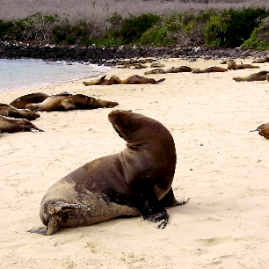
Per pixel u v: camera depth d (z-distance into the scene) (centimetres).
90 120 1828
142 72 3816
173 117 1739
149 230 688
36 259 602
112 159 764
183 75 3397
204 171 1008
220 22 5662
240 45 5469
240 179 928
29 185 966
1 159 1218
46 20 7375
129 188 731
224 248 609
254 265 552
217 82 2819
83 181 745
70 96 2089
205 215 734
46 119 1912
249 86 2511
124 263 577
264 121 1569
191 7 7069
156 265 566
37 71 4181
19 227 734
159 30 6250
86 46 6450
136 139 732
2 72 4081
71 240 666
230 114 1733
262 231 654
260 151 1169
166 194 777
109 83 3059
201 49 5475
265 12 5778
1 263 595
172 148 732
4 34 7375
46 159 1198
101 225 730
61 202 705
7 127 1622
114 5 7931
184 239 644
